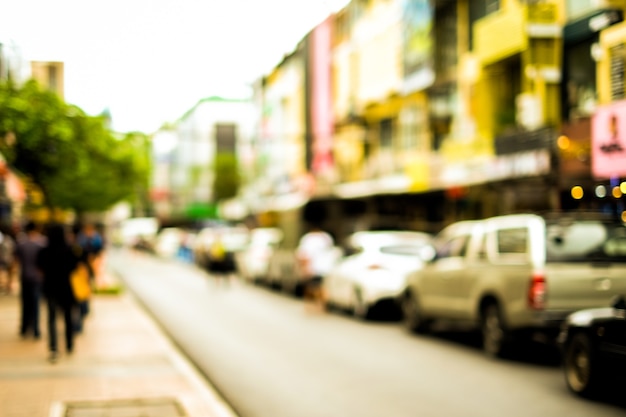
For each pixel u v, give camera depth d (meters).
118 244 96.88
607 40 20.31
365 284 18.92
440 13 30.59
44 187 25.22
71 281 12.99
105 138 30.16
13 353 13.62
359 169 39.88
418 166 30.72
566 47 22.58
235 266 39.44
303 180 45.09
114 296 25.41
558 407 9.49
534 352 13.98
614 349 9.34
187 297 26.92
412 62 32.41
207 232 45.94
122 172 34.78
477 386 10.94
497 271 12.95
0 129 23.48
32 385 10.72
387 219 35.62
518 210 23.66
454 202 30.89
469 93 27.98
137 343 14.88
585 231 12.20
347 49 41.56
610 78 20.20
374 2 37.59
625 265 12.06
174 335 17.09
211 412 9.09
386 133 37.56
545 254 11.98
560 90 22.75
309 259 22.00
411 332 16.62
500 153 23.55
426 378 11.62
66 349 13.63
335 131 43.97
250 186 71.38
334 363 13.15
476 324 13.79
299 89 52.38
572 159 20.09
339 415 9.44
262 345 15.41
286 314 21.14
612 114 18.80
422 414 9.37
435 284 15.29
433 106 31.89
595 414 9.09
